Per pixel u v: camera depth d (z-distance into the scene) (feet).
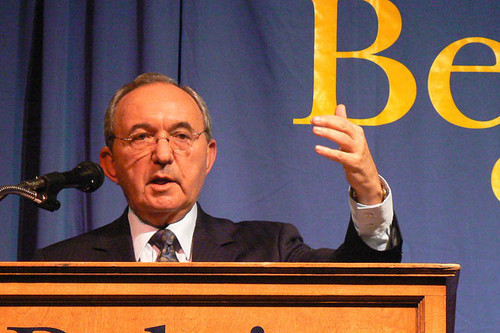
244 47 22.31
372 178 12.69
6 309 9.79
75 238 17.17
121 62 22.38
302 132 21.97
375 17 22.34
